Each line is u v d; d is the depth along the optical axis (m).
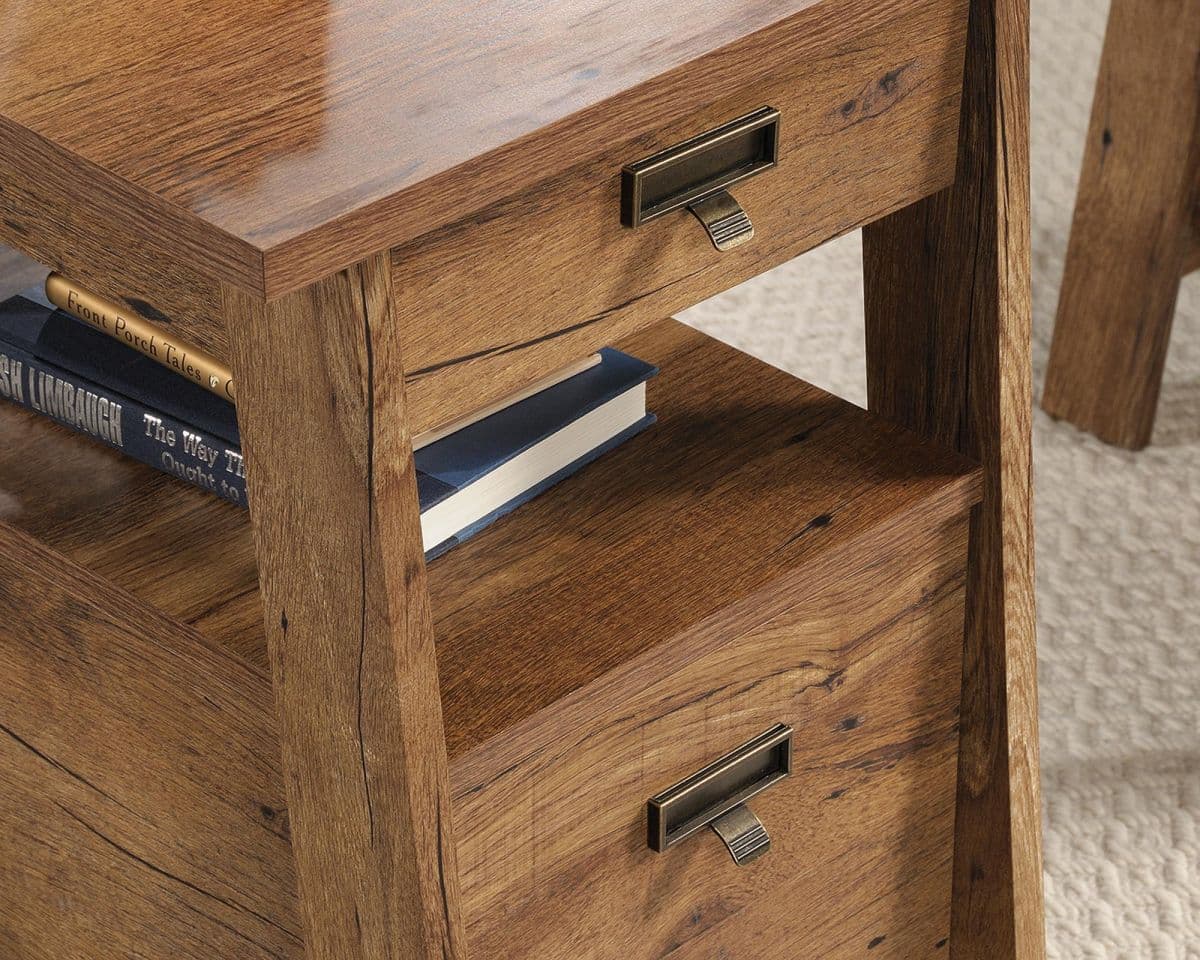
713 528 1.00
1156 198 1.69
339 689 0.82
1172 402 1.89
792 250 0.94
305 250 0.67
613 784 0.93
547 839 0.91
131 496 1.00
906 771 1.12
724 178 0.87
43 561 0.96
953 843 1.19
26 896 1.13
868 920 1.15
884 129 0.95
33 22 0.83
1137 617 1.62
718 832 0.98
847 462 1.06
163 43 0.80
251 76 0.78
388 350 0.73
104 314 1.01
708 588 0.95
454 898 0.86
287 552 0.81
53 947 1.13
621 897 0.98
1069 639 1.60
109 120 0.74
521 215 0.79
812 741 1.04
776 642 0.98
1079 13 2.54
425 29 0.82
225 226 0.67
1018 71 0.97
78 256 0.79
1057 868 1.40
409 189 0.70
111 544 0.96
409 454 0.76
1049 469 1.80
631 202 0.82
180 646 0.91
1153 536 1.72
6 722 1.05
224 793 0.94
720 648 0.95
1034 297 2.03
